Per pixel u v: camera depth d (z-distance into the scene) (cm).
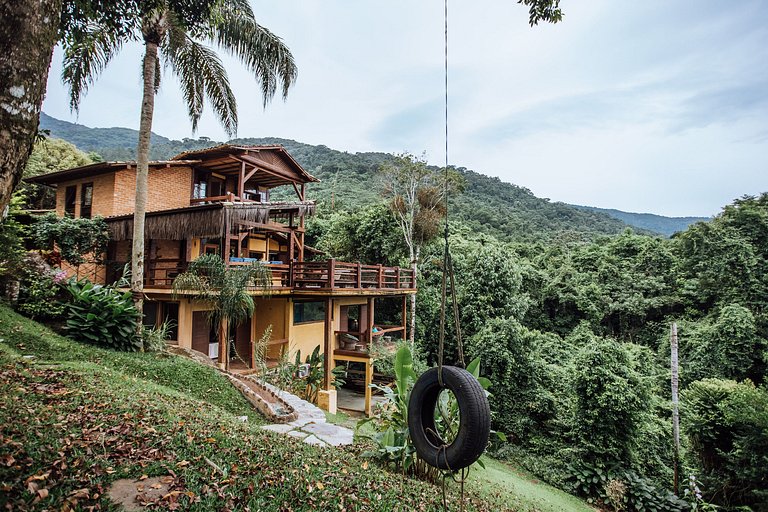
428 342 1970
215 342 1316
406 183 2011
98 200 1448
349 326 2061
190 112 1156
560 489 1135
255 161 1519
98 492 282
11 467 278
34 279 904
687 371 1905
